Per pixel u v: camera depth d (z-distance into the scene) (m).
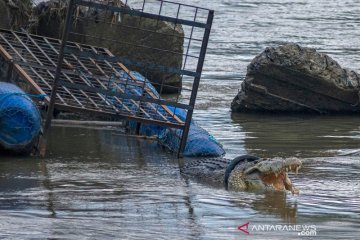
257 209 47.88
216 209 47.81
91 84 69.31
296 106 82.12
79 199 49.47
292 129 74.44
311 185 54.19
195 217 45.94
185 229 43.47
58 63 61.44
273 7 181.75
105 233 42.25
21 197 49.59
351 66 107.81
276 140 69.62
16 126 60.50
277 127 75.38
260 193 52.12
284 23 156.88
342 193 51.88
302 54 80.75
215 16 166.38
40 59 74.00
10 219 44.47
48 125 61.75
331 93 81.44
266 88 81.19
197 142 64.19
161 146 66.94
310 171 58.25
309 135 71.69
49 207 47.34
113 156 63.09
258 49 126.81
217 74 104.88
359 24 155.25
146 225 44.06
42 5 85.62
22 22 83.50
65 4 85.06
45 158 61.47
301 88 81.44
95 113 63.16
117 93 62.38
